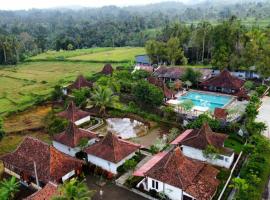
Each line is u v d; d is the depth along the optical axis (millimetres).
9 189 48719
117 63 153625
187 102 80125
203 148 58281
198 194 46312
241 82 99438
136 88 85062
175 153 50062
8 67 163250
